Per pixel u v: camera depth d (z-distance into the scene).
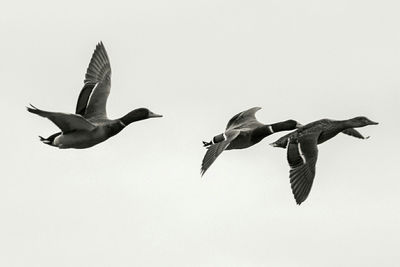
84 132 23.38
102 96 25.06
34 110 21.62
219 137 24.66
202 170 23.48
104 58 25.72
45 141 23.17
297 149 23.91
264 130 25.61
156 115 24.59
